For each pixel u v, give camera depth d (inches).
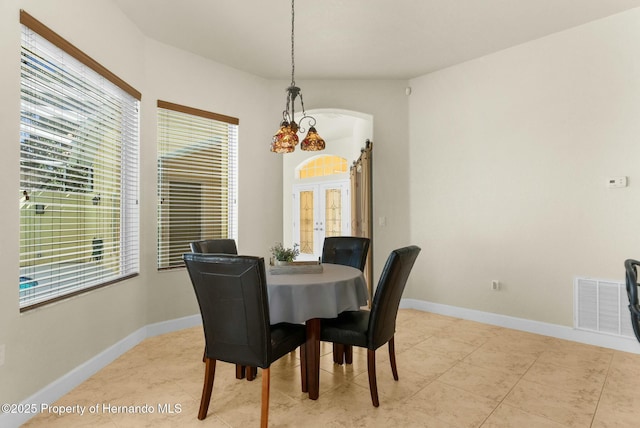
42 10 80.4
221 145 151.0
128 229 121.0
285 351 77.7
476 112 146.9
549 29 124.0
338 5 108.6
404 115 169.9
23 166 78.9
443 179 157.4
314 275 93.0
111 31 106.8
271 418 76.0
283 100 165.8
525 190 134.0
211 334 74.8
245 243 154.8
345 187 299.4
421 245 164.9
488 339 125.4
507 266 138.6
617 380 93.3
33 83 80.5
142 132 124.8
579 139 121.8
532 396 85.1
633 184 111.8
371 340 81.3
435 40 131.2
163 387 90.7
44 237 85.7
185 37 128.2
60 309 86.2
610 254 116.0
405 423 74.1
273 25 120.0
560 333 125.9
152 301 129.4
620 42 114.0
